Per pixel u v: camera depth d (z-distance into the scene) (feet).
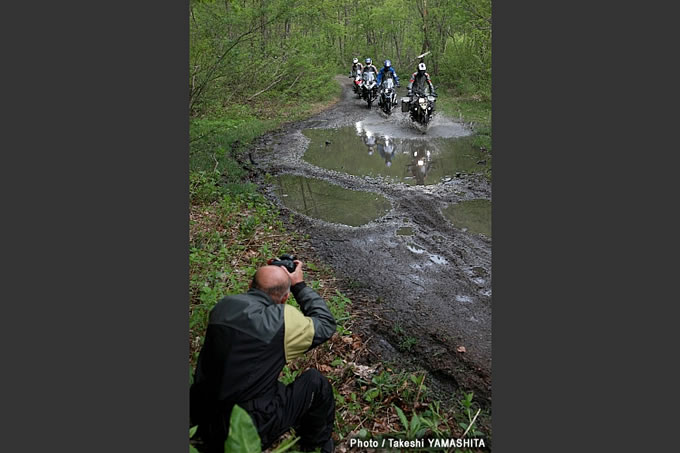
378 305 15.05
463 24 54.19
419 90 40.32
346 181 27.02
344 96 64.23
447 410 10.78
